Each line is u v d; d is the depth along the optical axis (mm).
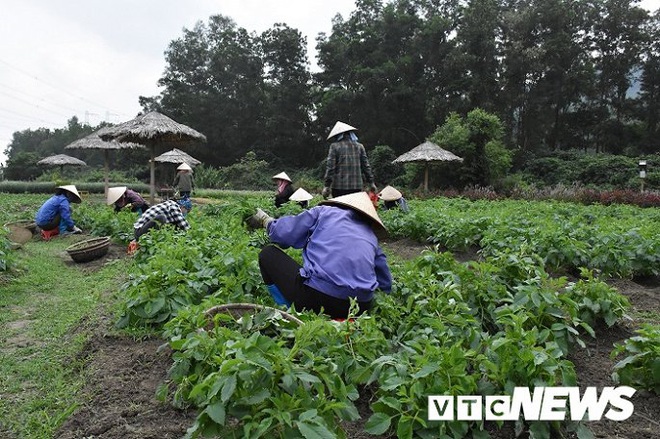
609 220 11047
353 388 2824
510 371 3006
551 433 2988
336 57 49438
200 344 2994
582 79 44562
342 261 3863
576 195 22516
